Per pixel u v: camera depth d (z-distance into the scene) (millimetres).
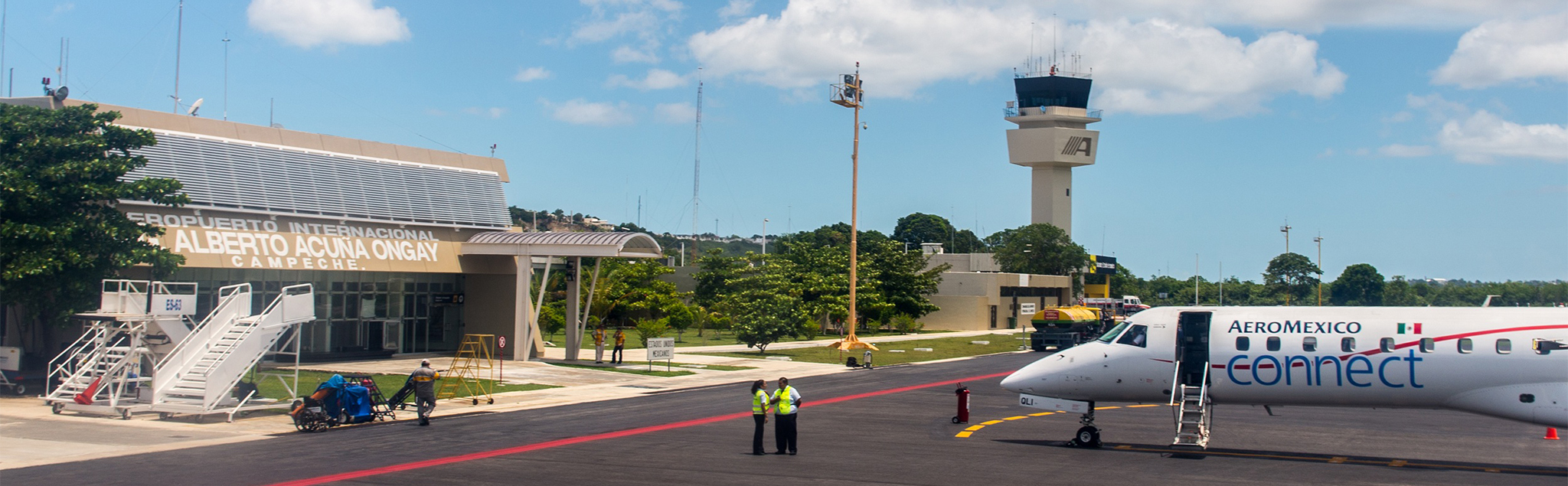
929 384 40844
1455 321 21984
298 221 43000
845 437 25016
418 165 49719
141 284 36719
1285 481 19156
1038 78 122812
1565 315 21516
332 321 45062
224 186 40688
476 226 50688
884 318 87375
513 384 37469
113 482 17953
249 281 41656
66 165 30781
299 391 33156
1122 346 23797
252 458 20766
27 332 38125
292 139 45031
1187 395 23188
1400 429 27266
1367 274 121875
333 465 20109
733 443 23656
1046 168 123812
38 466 19594
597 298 79375
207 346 28266
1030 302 108750
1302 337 22719
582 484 18359
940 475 19469
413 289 48844
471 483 18297
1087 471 20031
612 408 30984
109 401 27766
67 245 30797
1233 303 143125
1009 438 25062
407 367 42656
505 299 50094
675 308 80375
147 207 38000
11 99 38281
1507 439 25422
